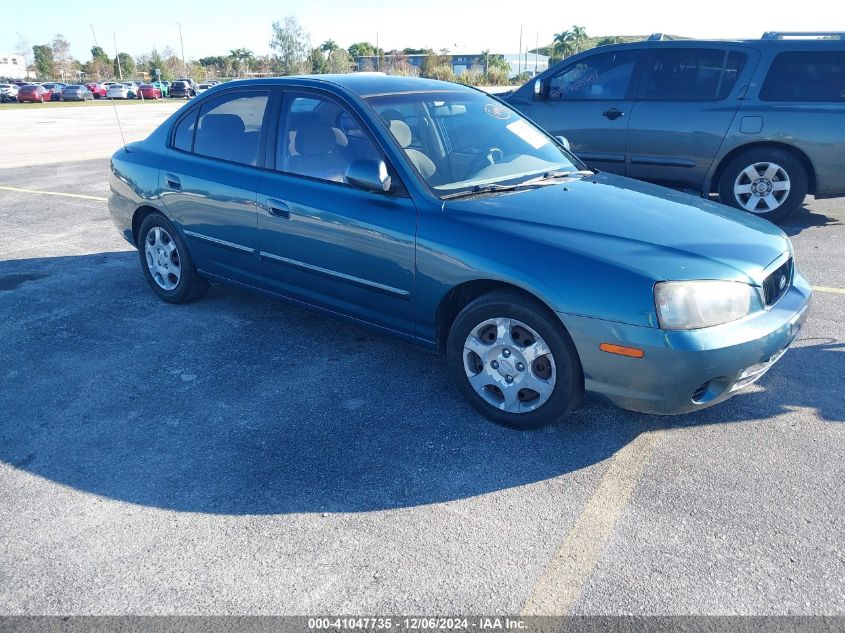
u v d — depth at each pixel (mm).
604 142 7625
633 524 2740
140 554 2611
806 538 2641
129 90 55812
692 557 2555
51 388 3936
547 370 3262
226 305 5230
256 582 2465
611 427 3449
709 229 3363
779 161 6902
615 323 2967
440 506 2869
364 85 4172
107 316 5031
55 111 34812
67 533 2734
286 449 3301
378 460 3199
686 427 3436
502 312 3275
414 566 2533
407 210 3562
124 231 5461
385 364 4199
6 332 4750
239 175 4379
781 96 6793
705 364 2914
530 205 3516
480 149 4074
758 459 3158
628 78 7414
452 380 3984
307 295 4223
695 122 7086
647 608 2326
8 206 8961
